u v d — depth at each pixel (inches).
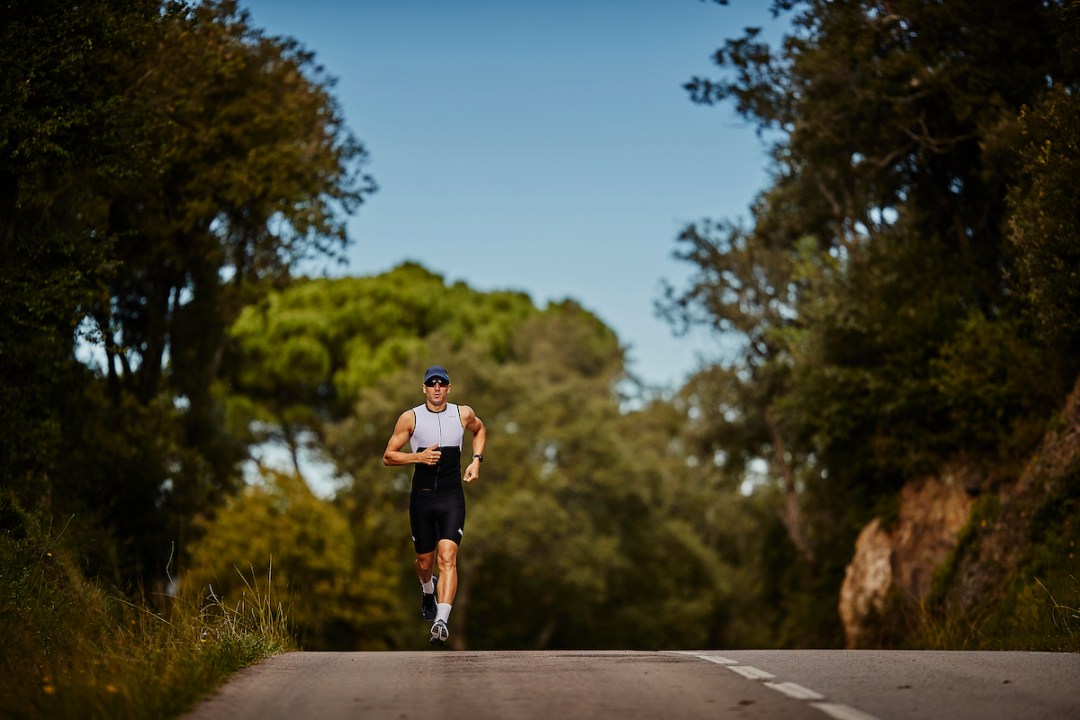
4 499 1070.4
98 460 1688.0
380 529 3383.4
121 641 646.5
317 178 1865.2
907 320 1638.8
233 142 1749.5
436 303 4503.0
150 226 1711.4
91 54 1152.2
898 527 1710.1
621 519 3737.7
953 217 1756.9
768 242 2263.8
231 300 2030.0
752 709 451.8
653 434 4542.3
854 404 1696.6
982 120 1492.4
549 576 3368.6
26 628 705.0
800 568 2425.0
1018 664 608.4
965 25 1524.4
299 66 1828.2
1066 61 1343.5
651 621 3779.5
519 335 4778.5
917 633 1374.3
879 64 1593.3
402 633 3366.1
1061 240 1200.2
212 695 499.5
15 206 1169.4
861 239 1855.3
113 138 1162.6
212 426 2117.4
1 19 1096.8
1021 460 1451.8
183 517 1840.6
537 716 438.3
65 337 1291.8
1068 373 1411.2
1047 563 1194.6
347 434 3560.5
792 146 1779.0
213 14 1566.2
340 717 439.5
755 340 2431.1
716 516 4328.3
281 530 2878.9
